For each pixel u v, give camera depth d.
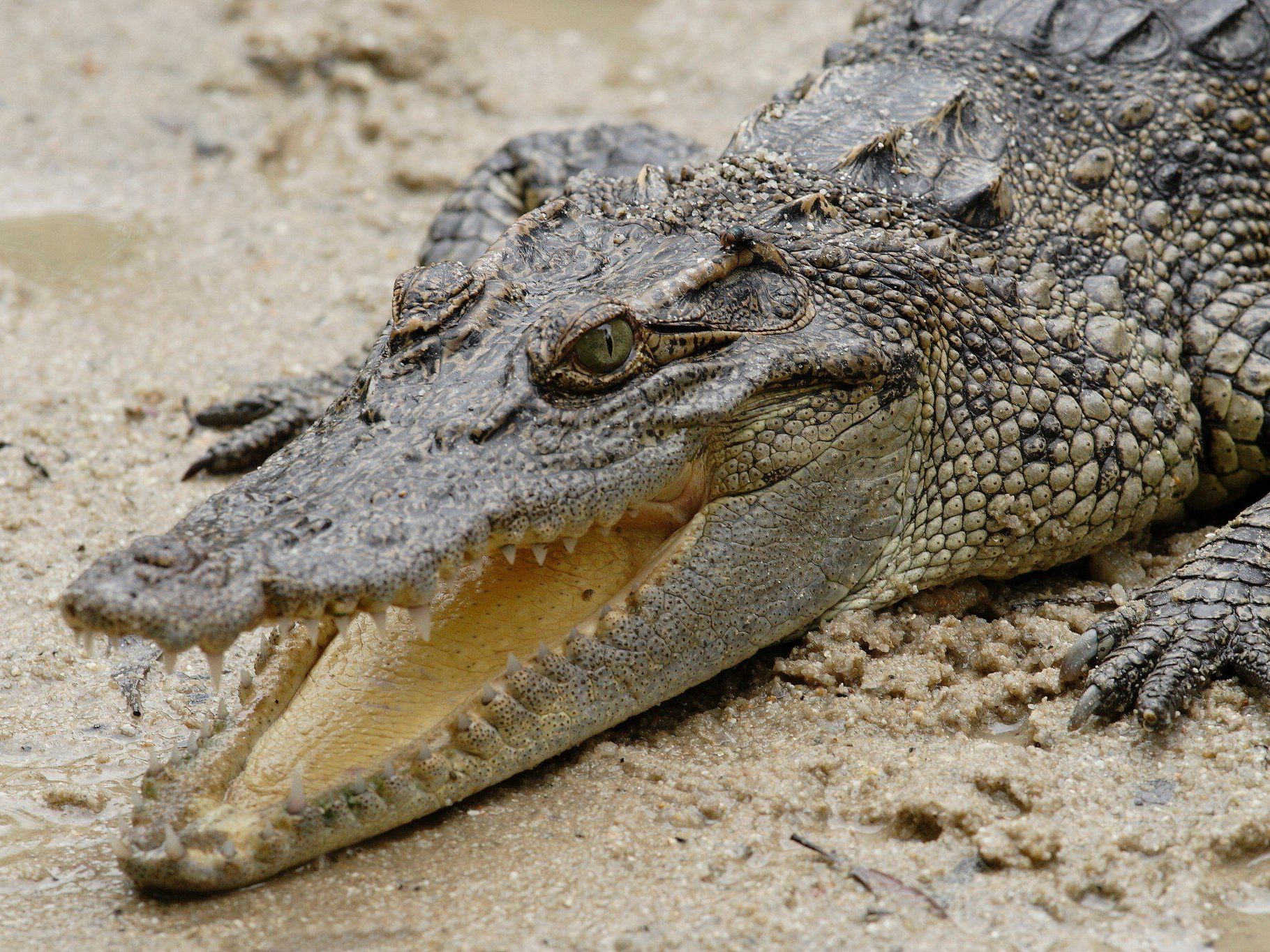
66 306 21.48
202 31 28.47
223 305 21.62
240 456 17.80
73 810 12.41
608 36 29.61
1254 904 10.94
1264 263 16.66
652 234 13.73
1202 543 14.48
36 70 27.31
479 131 26.30
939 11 18.17
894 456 13.81
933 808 11.59
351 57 27.48
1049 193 15.84
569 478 11.83
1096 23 17.50
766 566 13.22
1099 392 14.74
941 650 13.85
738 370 12.75
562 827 11.79
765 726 13.05
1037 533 14.73
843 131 15.73
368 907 10.95
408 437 11.73
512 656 11.92
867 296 13.74
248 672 11.98
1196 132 16.77
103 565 10.38
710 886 11.05
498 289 12.76
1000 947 10.45
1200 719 12.61
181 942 10.62
